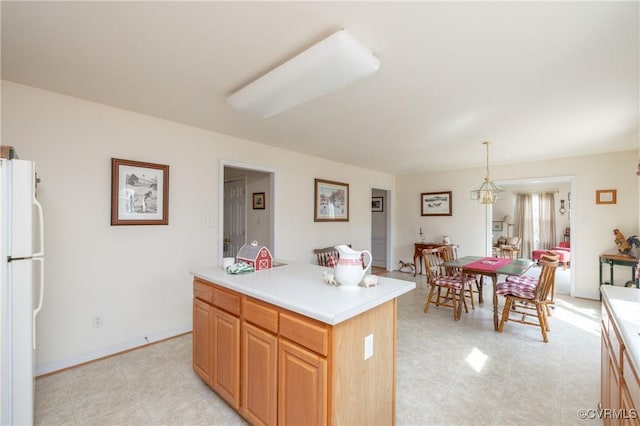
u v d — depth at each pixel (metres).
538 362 2.53
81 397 2.02
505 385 2.19
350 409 1.39
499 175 5.23
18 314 1.57
